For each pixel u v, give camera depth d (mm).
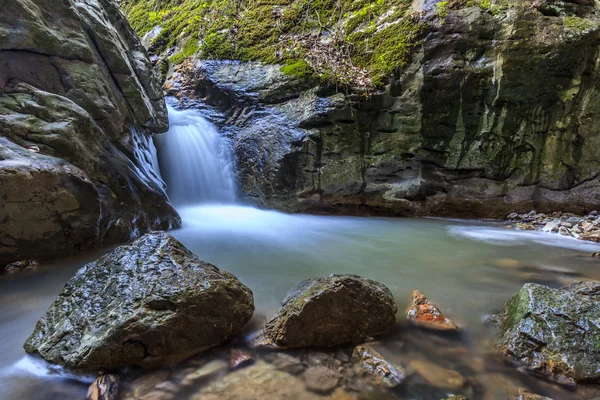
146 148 6754
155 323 2232
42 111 4320
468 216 8070
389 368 2193
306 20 9383
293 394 1978
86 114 4734
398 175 8273
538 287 2680
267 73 8906
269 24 9680
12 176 3586
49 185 3916
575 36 6590
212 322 2443
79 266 4051
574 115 7086
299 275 4141
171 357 2291
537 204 7590
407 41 7637
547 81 6949
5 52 4309
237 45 9703
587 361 2125
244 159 8922
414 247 5590
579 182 7246
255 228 6824
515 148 7504
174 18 12125
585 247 5578
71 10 5090
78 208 4242
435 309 2922
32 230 3875
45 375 2176
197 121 9336
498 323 2777
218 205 9023
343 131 8133
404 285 3836
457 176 7953
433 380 2115
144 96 6613
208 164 9023
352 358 2365
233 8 10586
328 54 8555
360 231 6781
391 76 7707
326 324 2471
